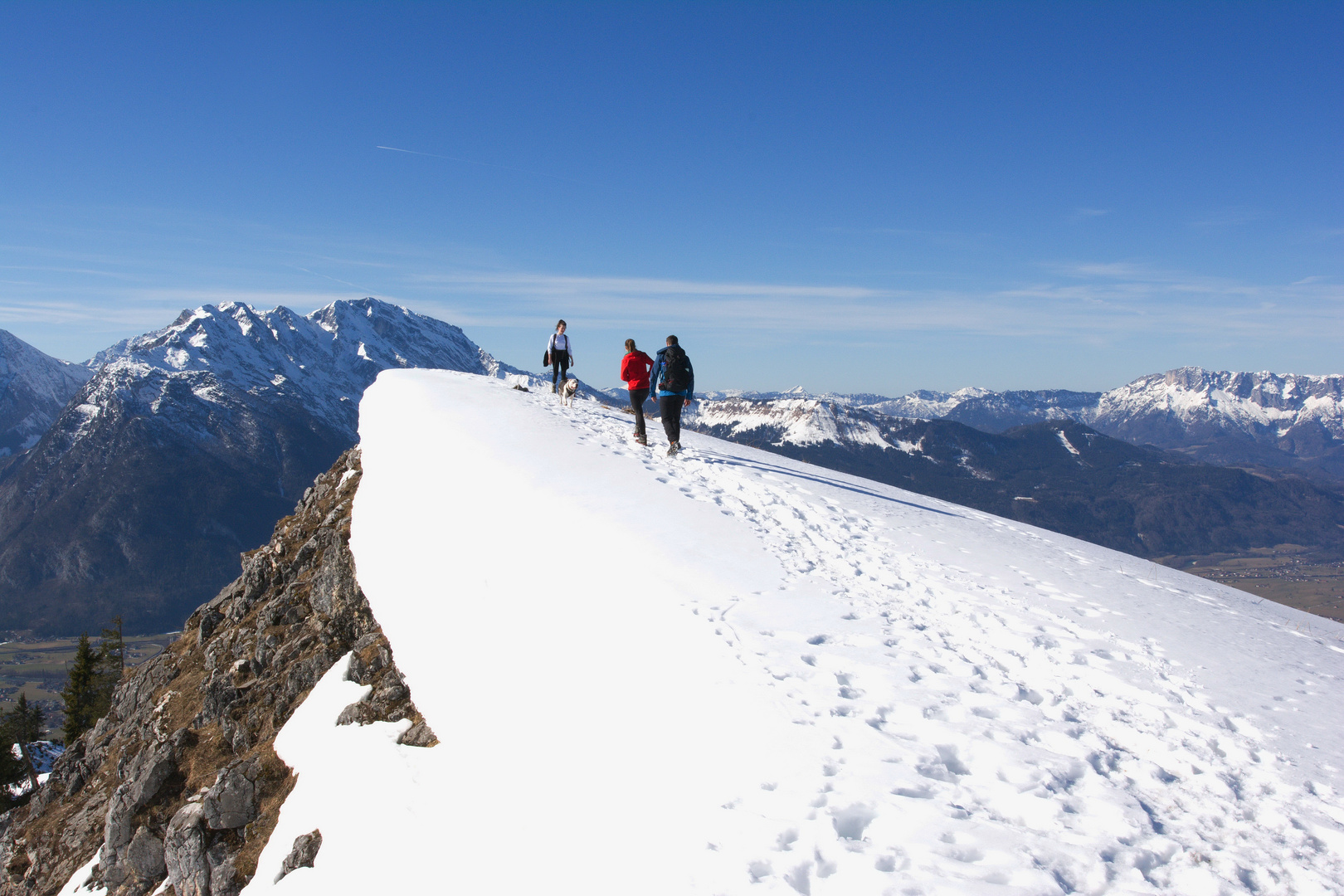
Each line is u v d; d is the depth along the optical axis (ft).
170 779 52.85
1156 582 52.03
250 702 54.75
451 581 39.93
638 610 30.30
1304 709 28.99
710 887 17.01
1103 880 17.08
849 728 22.36
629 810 20.84
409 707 40.24
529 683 29.63
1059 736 23.65
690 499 45.80
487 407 74.69
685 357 59.57
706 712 23.50
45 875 60.80
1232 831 19.93
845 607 32.14
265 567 72.74
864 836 18.17
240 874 39.09
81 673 190.49
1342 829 20.43
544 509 41.68
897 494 72.38
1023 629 33.42
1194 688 29.55
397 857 27.99
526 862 22.00
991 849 17.67
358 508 61.41
